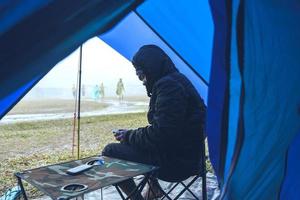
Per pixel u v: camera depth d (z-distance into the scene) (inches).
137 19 104.1
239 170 52.9
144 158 80.6
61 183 60.0
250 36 48.4
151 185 86.0
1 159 199.8
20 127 351.9
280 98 54.2
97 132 310.8
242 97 51.0
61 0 36.4
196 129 80.9
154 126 77.0
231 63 49.0
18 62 41.8
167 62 85.0
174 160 80.8
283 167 59.3
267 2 47.1
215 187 116.2
